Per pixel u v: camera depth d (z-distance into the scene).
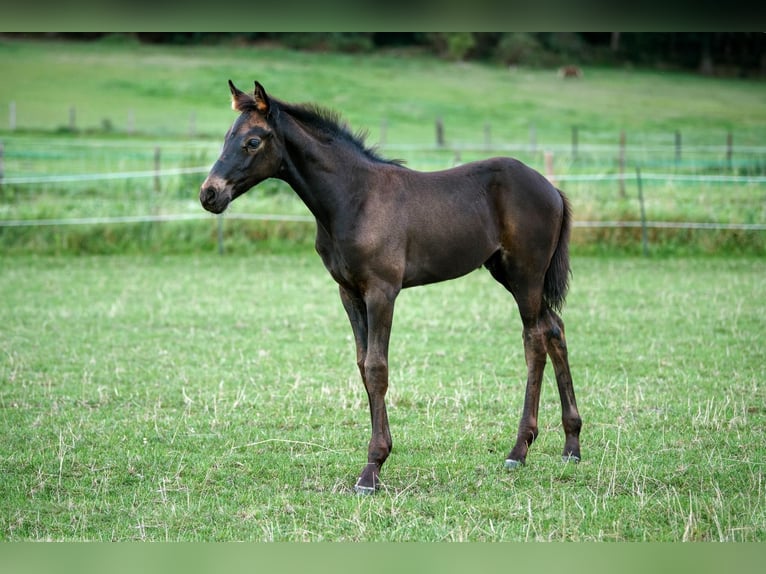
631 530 4.65
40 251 15.74
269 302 11.73
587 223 15.92
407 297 12.17
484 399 7.25
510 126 39.25
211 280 13.38
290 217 16.48
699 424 6.43
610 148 31.78
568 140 35.59
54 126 34.97
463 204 5.59
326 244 5.46
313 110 5.45
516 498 5.07
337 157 5.33
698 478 5.36
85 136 32.97
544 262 5.82
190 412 6.95
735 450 5.87
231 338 9.63
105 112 38.53
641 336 9.53
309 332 9.97
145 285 12.88
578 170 22.48
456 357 8.78
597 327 10.00
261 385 7.74
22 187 18.58
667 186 18.53
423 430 6.46
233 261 15.27
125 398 7.33
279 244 16.25
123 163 22.86
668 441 6.09
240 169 5.17
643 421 6.58
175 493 5.25
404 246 5.36
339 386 7.69
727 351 8.70
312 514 4.91
